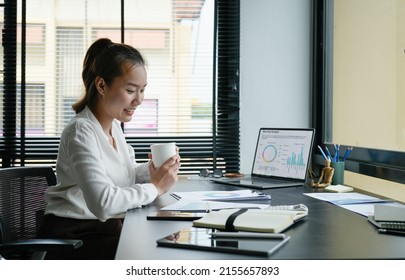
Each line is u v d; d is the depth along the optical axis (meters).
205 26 2.82
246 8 2.78
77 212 1.63
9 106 2.70
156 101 2.81
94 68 1.70
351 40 2.40
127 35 2.79
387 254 0.95
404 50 1.91
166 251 0.98
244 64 2.78
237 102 2.78
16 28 2.70
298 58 2.80
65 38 2.75
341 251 0.97
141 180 1.89
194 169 2.80
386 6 2.06
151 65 2.80
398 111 1.97
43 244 1.24
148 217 1.33
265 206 1.46
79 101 1.79
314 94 2.76
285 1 2.79
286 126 2.80
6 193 1.59
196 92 2.83
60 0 2.74
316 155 2.71
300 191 1.94
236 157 2.81
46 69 2.74
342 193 1.87
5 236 1.54
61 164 1.67
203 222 1.17
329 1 2.67
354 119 2.38
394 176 1.91
